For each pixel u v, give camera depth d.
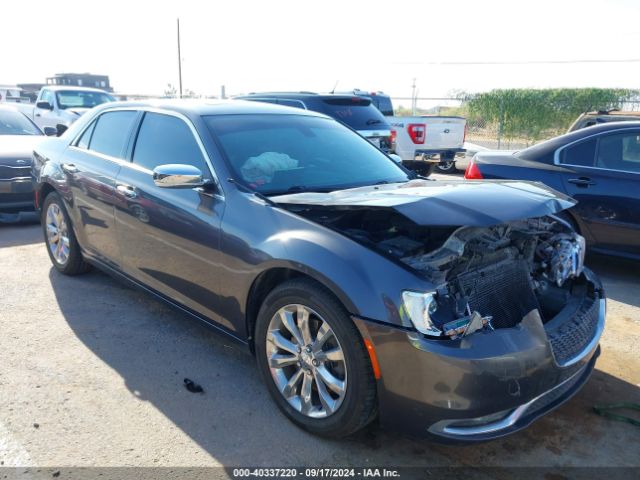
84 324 4.11
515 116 21.81
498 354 2.42
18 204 6.97
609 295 5.16
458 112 23.92
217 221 3.22
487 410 2.43
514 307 2.86
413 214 2.51
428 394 2.41
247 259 3.02
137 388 3.26
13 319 4.16
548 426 3.03
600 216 5.55
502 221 2.51
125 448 2.72
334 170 3.74
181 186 3.18
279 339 2.94
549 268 3.35
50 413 2.98
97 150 4.54
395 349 2.44
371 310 2.47
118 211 4.06
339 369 2.70
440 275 2.56
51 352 3.66
